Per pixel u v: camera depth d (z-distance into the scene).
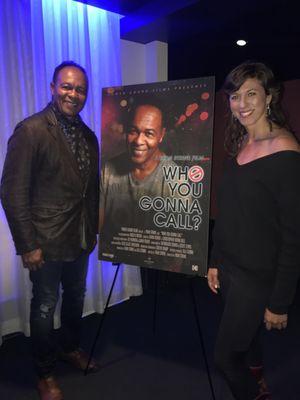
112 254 1.95
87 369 2.07
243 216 1.30
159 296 3.20
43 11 2.55
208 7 2.61
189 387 1.96
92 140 1.98
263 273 1.30
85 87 1.80
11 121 2.46
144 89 1.81
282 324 1.26
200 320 2.73
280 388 1.93
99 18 2.84
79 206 1.86
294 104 3.58
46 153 1.72
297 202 1.17
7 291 2.61
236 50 3.35
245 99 1.27
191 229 1.75
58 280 1.85
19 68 2.46
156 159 1.80
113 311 2.92
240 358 1.41
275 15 2.75
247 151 1.34
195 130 1.70
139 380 2.03
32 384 2.02
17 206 1.64
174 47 3.39
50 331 1.86
